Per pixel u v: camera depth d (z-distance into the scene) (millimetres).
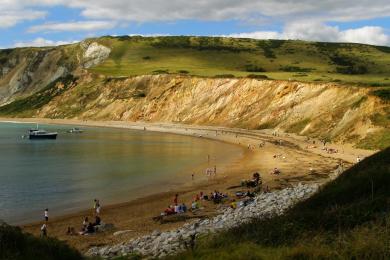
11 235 20578
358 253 15766
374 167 29750
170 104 173125
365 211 20734
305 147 90312
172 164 75688
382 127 85812
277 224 21141
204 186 55969
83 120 195250
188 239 27000
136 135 136875
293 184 54625
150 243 29250
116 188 55875
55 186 57344
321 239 17812
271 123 124562
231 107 147750
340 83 118500
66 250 22188
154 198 49875
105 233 36531
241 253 17500
